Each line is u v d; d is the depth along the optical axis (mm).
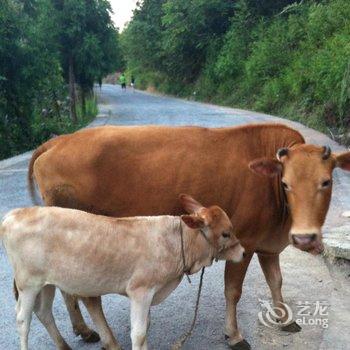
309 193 3904
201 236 4027
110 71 25375
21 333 3980
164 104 33938
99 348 4609
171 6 41094
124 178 4445
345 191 9430
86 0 23094
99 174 4473
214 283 5957
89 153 4492
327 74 18734
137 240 3902
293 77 23672
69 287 3951
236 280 4492
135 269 3898
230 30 36688
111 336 4340
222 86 34750
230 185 4355
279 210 4395
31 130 17172
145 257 3893
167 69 47781
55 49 20078
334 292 5688
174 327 4961
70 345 4652
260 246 4594
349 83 15773
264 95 27047
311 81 21531
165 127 4605
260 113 25312
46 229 3859
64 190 4578
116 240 3873
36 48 16516
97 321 4316
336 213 8125
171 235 3980
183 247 3988
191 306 5395
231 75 34438
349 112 16469
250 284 5906
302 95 22234
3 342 4703
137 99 40594
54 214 3902
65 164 4551
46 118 18625
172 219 4023
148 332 4867
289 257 6672
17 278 3959
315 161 3945
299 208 3926
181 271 4047
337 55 18438
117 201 4496
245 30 34406
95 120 23375
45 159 4629
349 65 15852
